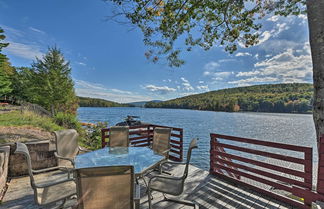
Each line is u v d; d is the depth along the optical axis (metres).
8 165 2.77
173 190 1.76
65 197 1.59
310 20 2.16
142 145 4.41
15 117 7.21
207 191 2.43
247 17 3.44
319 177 1.86
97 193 1.15
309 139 14.45
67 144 2.64
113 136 3.18
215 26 3.80
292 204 2.05
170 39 3.68
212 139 3.03
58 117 9.00
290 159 2.10
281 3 3.05
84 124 11.80
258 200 2.19
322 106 2.03
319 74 2.06
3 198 2.21
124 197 1.21
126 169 1.17
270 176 2.27
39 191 1.68
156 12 3.21
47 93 10.98
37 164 3.04
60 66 11.59
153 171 3.18
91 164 2.06
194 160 8.87
